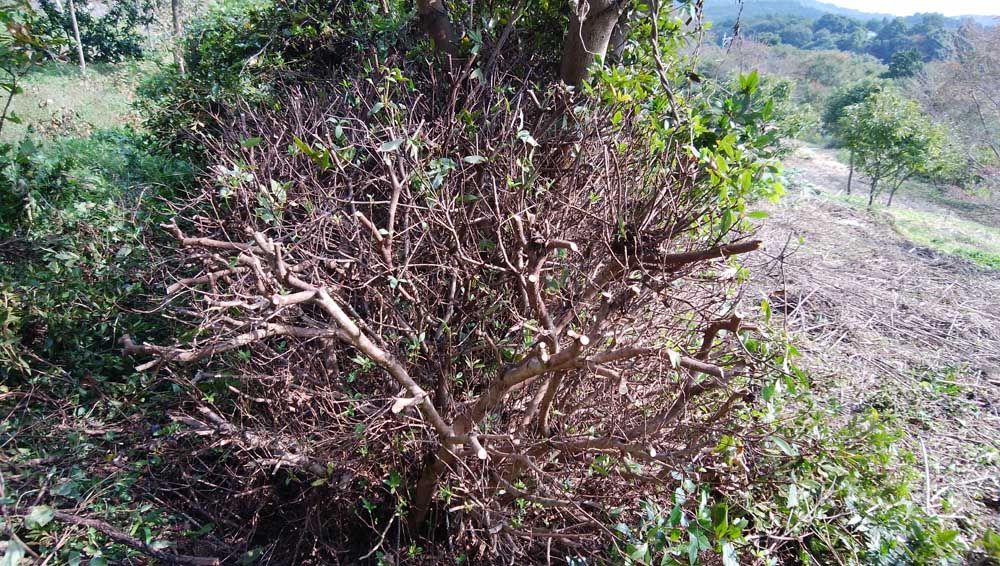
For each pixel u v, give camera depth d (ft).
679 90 10.43
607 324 6.84
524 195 7.77
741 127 8.23
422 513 8.01
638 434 6.97
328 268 8.23
